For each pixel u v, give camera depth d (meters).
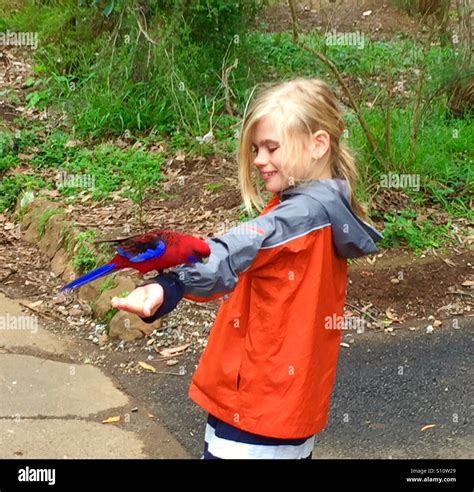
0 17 10.32
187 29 7.81
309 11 10.98
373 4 10.62
